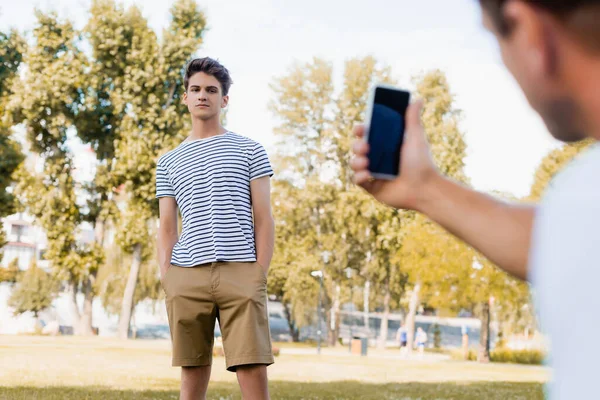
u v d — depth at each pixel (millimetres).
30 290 39594
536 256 557
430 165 865
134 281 28859
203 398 3352
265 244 3348
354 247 36188
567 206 529
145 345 22844
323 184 34906
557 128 575
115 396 6266
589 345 501
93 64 27828
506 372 17328
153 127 27594
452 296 26266
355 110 35344
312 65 35875
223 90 3643
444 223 845
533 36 542
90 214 29422
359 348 26938
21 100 27078
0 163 22984
